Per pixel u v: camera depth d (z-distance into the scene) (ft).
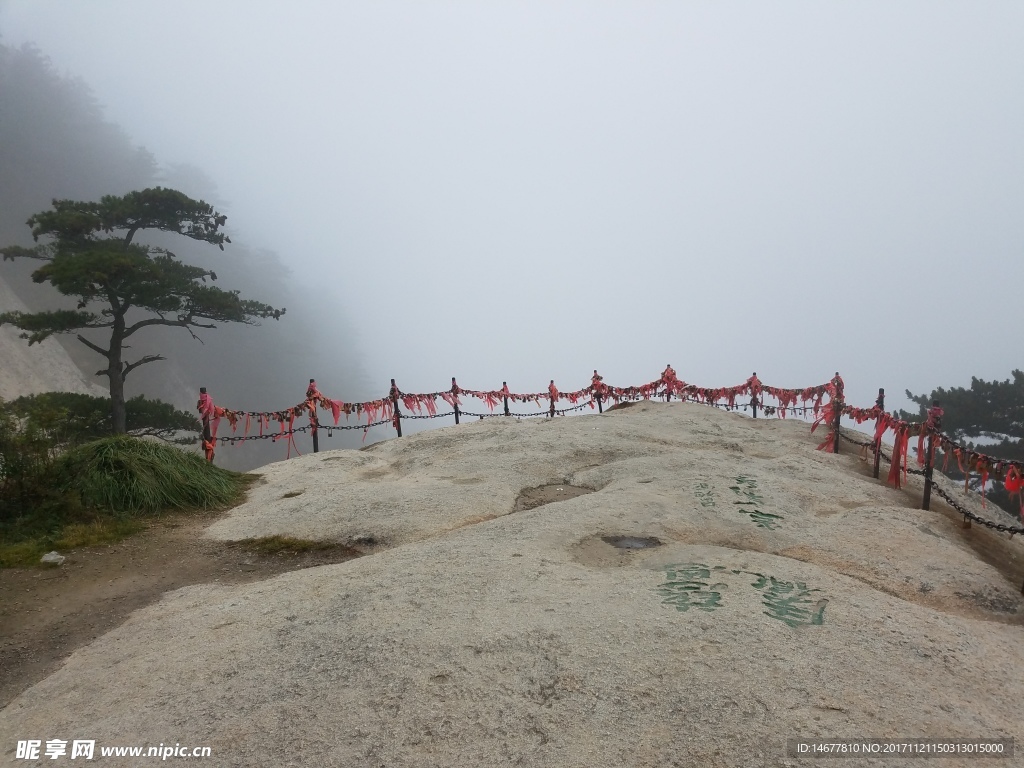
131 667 15.38
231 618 17.49
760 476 29.71
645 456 34.04
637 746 11.49
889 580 19.86
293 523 26.71
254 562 23.25
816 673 13.58
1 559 22.84
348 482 33.19
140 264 57.62
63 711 13.85
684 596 17.01
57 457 29.12
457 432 44.14
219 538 25.85
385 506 27.58
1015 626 17.67
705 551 20.44
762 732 11.75
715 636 14.85
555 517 23.95
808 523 24.09
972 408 70.49
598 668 13.64
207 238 68.69
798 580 18.30
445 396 55.11
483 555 20.31
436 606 16.71
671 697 12.69
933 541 22.90
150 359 62.39
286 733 12.25
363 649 14.80
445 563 19.83
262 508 29.43
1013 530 22.53
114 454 29.43
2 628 18.47
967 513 24.90
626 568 19.47
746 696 12.71
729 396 57.41
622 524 23.11
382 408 50.34
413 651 14.51
